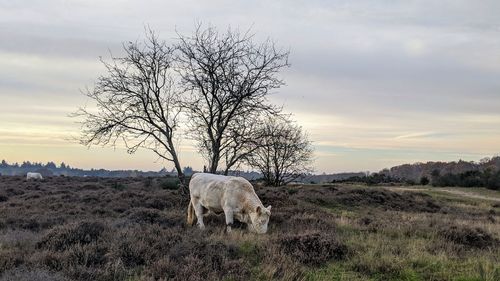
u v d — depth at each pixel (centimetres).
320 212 1852
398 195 3181
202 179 1398
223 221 1442
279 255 901
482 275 815
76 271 771
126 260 852
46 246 948
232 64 2148
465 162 12825
